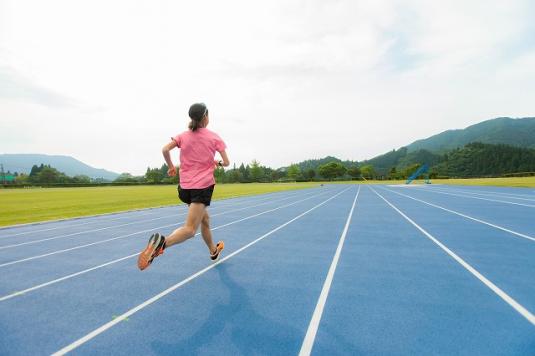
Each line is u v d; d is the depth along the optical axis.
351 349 2.10
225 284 3.47
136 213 11.27
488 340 2.19
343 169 129.88
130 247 5.57
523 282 3.36
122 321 2.60
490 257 4.40
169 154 3.32
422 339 2.22
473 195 17.66
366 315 2.62
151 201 17.69
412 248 5.04
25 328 2.50
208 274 3.85
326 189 34.41
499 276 3.57
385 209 11.12
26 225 8.40
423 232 6.40
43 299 3.11
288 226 7.59
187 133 3.40
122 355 2.09
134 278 3.74
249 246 5.39
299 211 11.13
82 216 10.34
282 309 2.78
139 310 2.81
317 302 2.92
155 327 2.49
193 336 2.33
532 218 8.14
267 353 2.07
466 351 2.05
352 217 9.06
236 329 2.42
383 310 2.72
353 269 3.96
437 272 3.76
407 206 12.05
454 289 3.19
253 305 2.88
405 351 2.07
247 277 3.71
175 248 5.30
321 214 10.04
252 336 2.31
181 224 8.40
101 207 14.11
